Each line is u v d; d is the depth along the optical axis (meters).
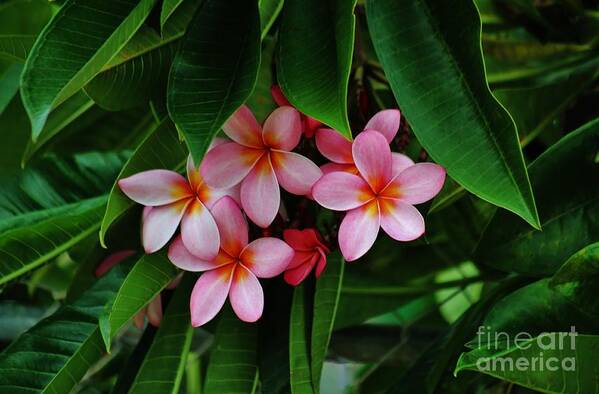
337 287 1.14
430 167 1.10
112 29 1.08
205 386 1.17
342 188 1.10
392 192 1.10
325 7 1.10
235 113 1.10
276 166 1.10
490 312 1.13
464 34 1.09
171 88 1.08
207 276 1.12
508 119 1.06
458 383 1.21
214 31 1.10
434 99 1.08
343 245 1.10
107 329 1.12
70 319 1.18
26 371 1.16
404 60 1.09
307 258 1.13
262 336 1.19
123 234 1.23
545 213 1.16
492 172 1.06
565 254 1.15
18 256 1.21
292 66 1.09
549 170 1.16
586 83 1.25
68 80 1.06
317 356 1.13
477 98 1.08
